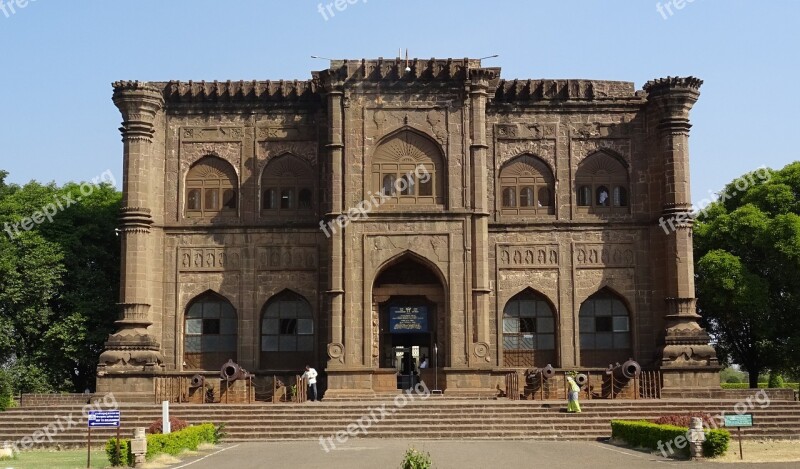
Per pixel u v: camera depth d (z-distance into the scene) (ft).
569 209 138.41
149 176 133.69
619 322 137.80
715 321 154.40
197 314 137.28
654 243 136.87
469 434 104.27
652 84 136.87
